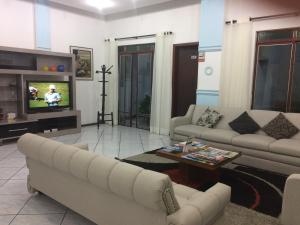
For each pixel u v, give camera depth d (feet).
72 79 19.34
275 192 9.52
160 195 4.74
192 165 10.25
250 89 15.35
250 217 7.75
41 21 18.51
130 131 20.44
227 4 15.42
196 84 18.20
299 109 14.06
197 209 5.03
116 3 19.22
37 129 17.15
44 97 17.92
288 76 14.19
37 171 8.39
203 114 15.53
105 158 6.00
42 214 7.89
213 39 15.98
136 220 5.61
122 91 22.94
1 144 15.30
